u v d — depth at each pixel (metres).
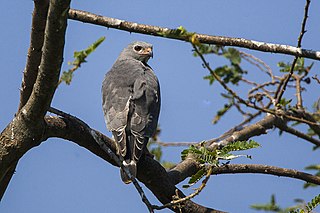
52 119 9.31
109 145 10.40
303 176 11.23
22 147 8.97
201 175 9.04
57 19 7.59
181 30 8.09
